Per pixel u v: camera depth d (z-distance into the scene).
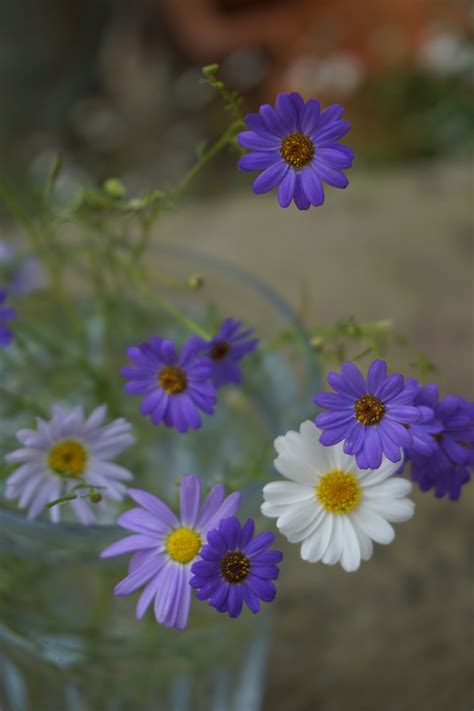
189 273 0.43
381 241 0.71
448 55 1.29
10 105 1.42
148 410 0.33
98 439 0.34
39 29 1.39
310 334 0.38
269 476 0.34
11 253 0.42
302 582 0.56
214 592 0.30
